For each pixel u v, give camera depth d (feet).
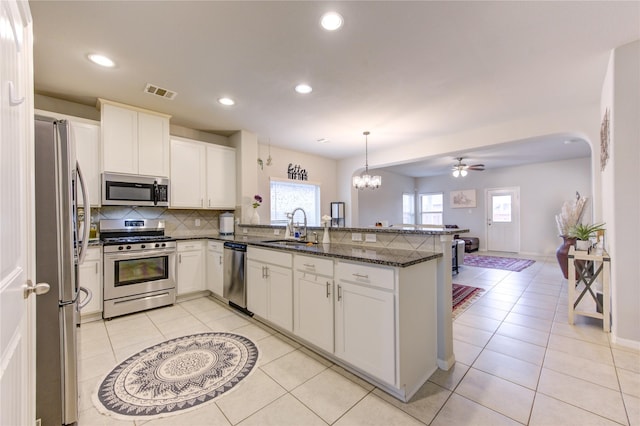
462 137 14.40
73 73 8.45
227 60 7.82
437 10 5.94
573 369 6.59
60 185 4.85
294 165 18.85
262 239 11.75
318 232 10.16
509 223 25.93
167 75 8.63
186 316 10.32
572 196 22.67
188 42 6.98
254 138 14.79
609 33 6.78
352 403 5.57
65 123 4.92
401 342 5.52
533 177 24.56
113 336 8.61
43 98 10.03
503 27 6.51
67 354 4.90
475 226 28.02
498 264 20.15
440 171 28.22
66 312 4.89
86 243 5.43
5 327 2.34
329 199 21.11
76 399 5.00
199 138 14.32
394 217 29.04
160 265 11.28
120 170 10.68
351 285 6.36
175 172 12.44
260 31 6.59
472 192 28.14
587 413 5.18
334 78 8.88
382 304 5.73
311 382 6.26
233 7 5.79
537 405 5.42
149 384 6.19
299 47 7.24
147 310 10.93
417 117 12.36
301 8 5.85
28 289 3.08
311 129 14.10
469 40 6.99
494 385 6.08
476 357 7.27
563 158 22.38
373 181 17.71
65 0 5.50
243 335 8.67
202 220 14.49
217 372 6.64
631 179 7.36
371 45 7.18
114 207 11.72
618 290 7.65
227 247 11.19
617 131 7.47
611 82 7.63
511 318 9.93
